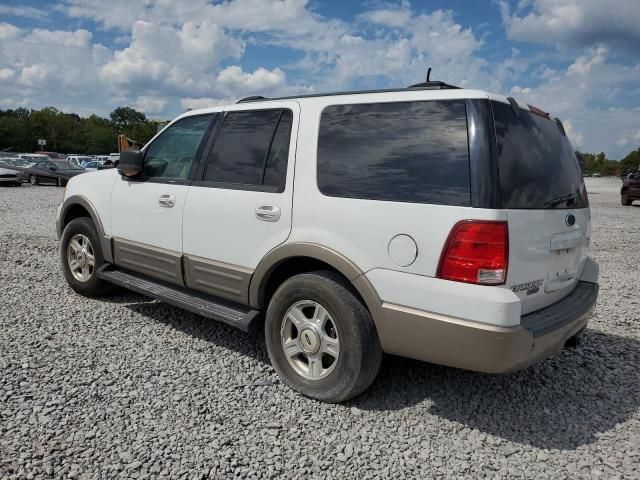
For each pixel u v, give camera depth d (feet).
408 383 12.01
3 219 38.45
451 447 9.60
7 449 8.80
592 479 8.79
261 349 13.66
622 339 15.44
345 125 11.00
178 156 14.46
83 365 12.16
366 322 10.34
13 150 345.31
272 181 11.85
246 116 12.98
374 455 9.21
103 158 117.19
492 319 8.85
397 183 10.01
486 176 9.14
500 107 9.82
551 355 10.41
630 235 39.63
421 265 9.53
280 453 9.12
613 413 11.04
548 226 10.28
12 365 11.89
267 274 11.80
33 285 18.72
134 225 15.02
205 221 13.01
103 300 17.29
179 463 8.68
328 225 10.70
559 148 11.69
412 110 10.20
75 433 9.39
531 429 10.30
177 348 13.50
